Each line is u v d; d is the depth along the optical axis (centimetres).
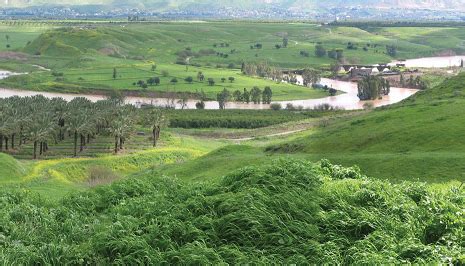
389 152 6156
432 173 4506
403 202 2602
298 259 2052
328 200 2653
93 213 3222
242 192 2655
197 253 2120
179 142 13888
